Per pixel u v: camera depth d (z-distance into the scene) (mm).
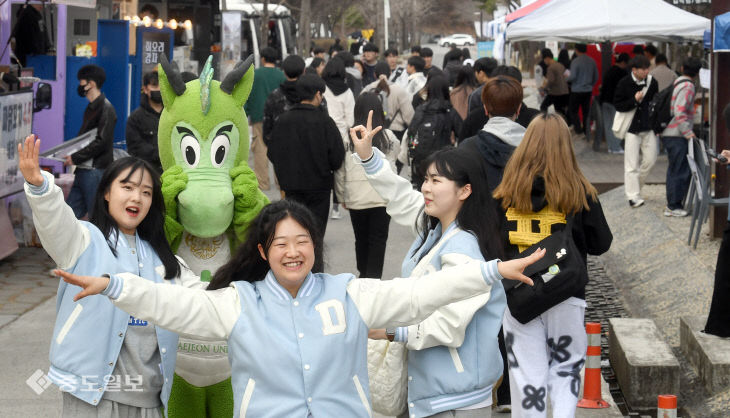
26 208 10992
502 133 6148
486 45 39125
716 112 10680
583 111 21188
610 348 7457
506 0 59969
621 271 10680
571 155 4961
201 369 4547
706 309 8398
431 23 121375
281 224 3482
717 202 10180
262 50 14227
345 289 3574
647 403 6438
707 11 18969
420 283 3514
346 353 3484
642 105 12750
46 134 12555
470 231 4086
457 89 12375
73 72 13352
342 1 64062
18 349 7371
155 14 20516
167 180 4891
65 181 10961
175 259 4305
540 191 4930
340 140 8383
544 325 5070
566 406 4988
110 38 14312
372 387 4094
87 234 4039
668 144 12180
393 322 3551
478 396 3986
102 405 4012
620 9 14531
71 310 3980
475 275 3420
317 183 8398
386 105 12742
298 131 8328
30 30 12344
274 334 3447
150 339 4066
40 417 5984
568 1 14797
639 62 12695
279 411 3395
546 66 23562
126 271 4078
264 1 25625
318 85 8359
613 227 12641
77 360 3953
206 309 3438
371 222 8492
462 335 3857
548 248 4898
